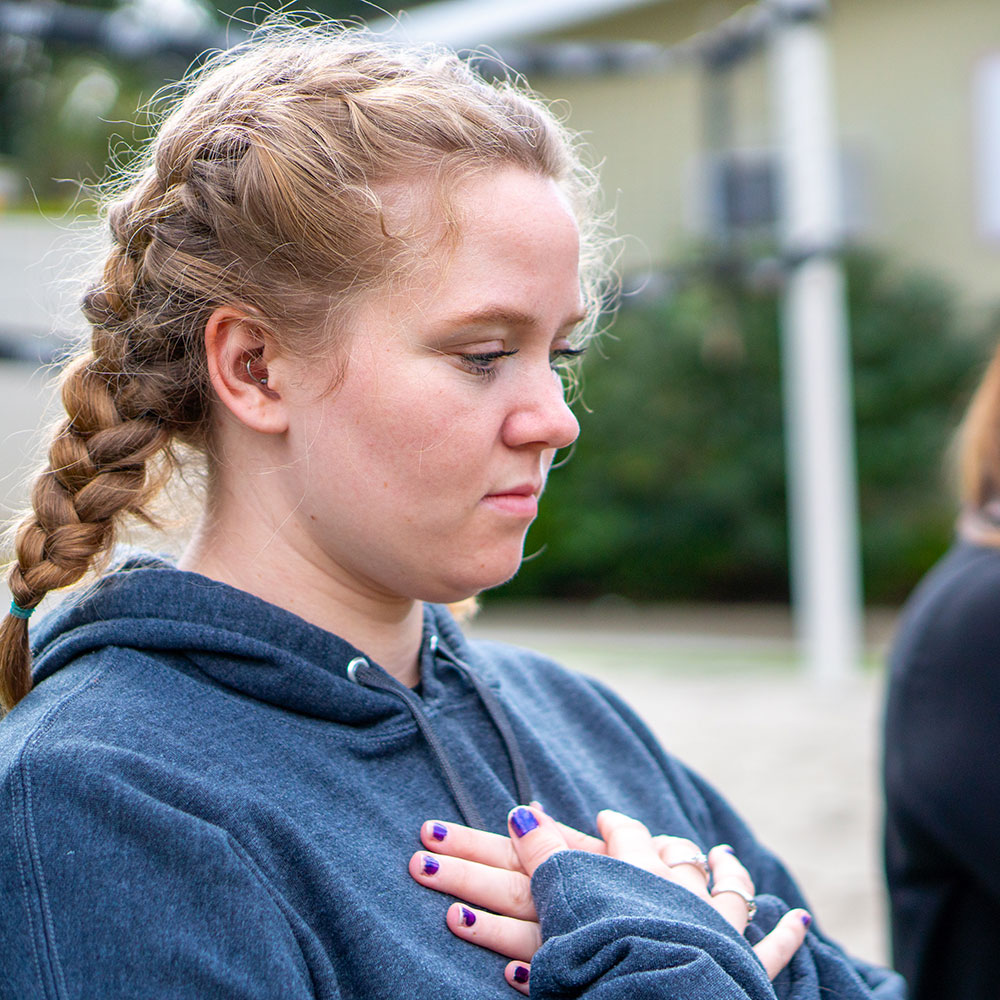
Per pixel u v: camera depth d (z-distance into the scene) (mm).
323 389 974
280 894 884
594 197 1327
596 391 10281
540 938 962
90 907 820
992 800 1481
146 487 1060
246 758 944
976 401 1795
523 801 1091
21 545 999
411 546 987
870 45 9969
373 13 7719
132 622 983
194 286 998
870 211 9750
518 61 5969
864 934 3033
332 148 971
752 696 6012
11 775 867
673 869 1079
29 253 6348
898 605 9625
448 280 954
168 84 1220
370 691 1032
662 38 9914
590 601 10773
